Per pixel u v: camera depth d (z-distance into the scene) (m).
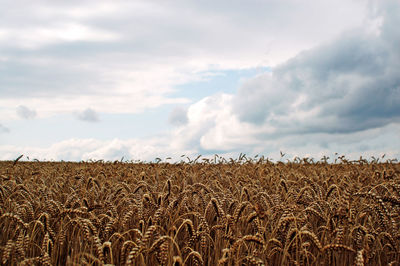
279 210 5.70
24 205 5.79
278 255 5.13
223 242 5.30
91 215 5.39
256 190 7.38
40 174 11.34
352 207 4.92
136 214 5.77
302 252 4.57
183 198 6.03
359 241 4.79
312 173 12.08
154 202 6.34
